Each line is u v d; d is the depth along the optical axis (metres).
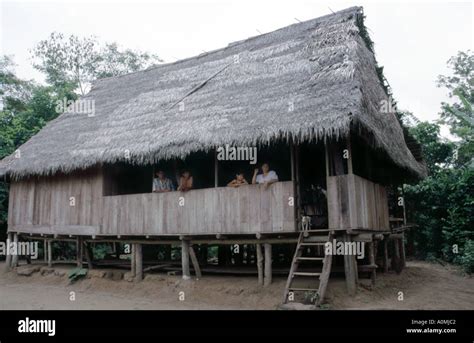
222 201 11.23
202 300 10.64
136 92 16.45
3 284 14.27
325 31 13.37
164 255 17.88
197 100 13.37
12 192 16.39
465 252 16.28
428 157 22.14
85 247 14.48
